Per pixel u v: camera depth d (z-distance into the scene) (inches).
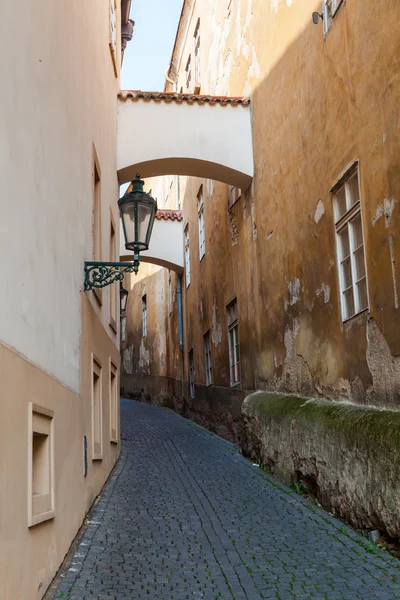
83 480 255.1
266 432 380.2
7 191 138.9
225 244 547.5
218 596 177.8
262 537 241.0
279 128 394.6
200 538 239.8
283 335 383.2
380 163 245.4
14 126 146.9
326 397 311.3
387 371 241.4
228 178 480.7
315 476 294.0
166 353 921.5
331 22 302.4
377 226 248.1
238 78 509.4
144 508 289.6
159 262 784.3
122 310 748.6
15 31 149.1
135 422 712.4
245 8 487.2
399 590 180.4
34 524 155.1
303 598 175.9
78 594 175.2
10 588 132.1
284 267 381.7
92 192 309.6
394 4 232.7
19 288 148.6
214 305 593.9
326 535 240.8
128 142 470.6
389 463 215.8
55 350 195.6
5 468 131.3
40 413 168.6
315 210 326.6
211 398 605.3
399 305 230.5
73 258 238.2
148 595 177.3
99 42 357.7
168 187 938.1
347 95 280.2
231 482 352.5
